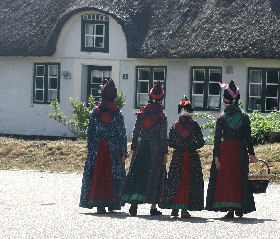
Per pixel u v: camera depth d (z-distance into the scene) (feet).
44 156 99.09
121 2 136.36
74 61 139.44
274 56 116.88
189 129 51.65
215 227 44.80
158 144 52.01
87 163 53.52
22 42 140.77
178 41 127.34
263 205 59.21
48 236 40.86
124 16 133.59
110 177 53.11
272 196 66.03
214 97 126.72
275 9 122.11
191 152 51.65
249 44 119.14
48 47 138.21
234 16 125.18
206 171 84.12
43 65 142.72
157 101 52.85
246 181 50.44
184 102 52.34
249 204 50.37
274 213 53.98
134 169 52.13
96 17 137.80
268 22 120.78
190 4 133.08
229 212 50.60
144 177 51.72
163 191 51.44
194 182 51.31
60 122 137.90
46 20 142.72
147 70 133.90
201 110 127.54
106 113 53.67
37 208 55.21
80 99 139.44
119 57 136.15
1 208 54.85
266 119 101.50
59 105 140.97
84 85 140.26
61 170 91.91
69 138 137.49
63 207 56.54
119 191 53.42
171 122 130.62
